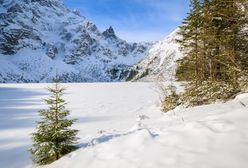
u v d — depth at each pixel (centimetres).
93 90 4381
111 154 614
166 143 578
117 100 2958
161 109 1798
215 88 1270
